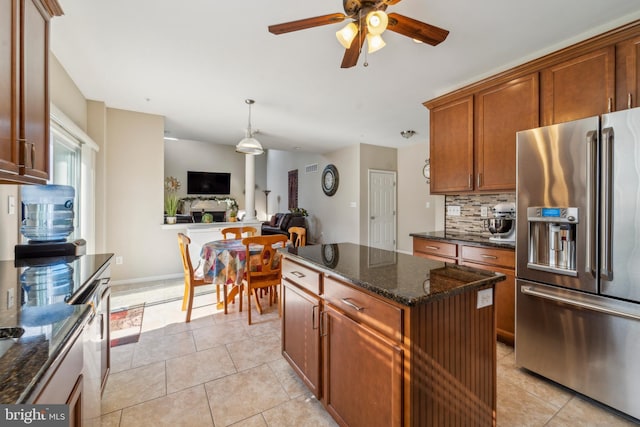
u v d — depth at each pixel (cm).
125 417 158
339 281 142
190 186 916
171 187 898
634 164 151
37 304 102
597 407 167
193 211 892
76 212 327
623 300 156
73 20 200
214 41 226
